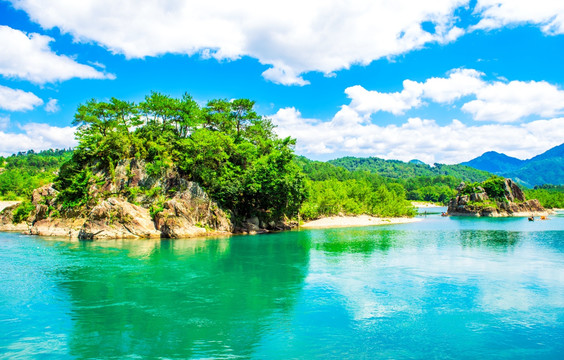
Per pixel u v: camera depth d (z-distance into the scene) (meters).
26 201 77.50
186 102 75.06
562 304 22.48
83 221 59.47
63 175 64.19
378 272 31.14
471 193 136.00
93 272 30.83
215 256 39.03
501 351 16.12
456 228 76.88
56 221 61.94
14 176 163.12
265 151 80.75
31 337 17.31
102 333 17.83
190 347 16.31
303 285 26.81
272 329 18.47
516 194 140.00
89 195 60.94
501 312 21.08
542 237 58.53
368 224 87.38
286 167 70.50
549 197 191.62
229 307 21.77
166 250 43.12
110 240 52.91
